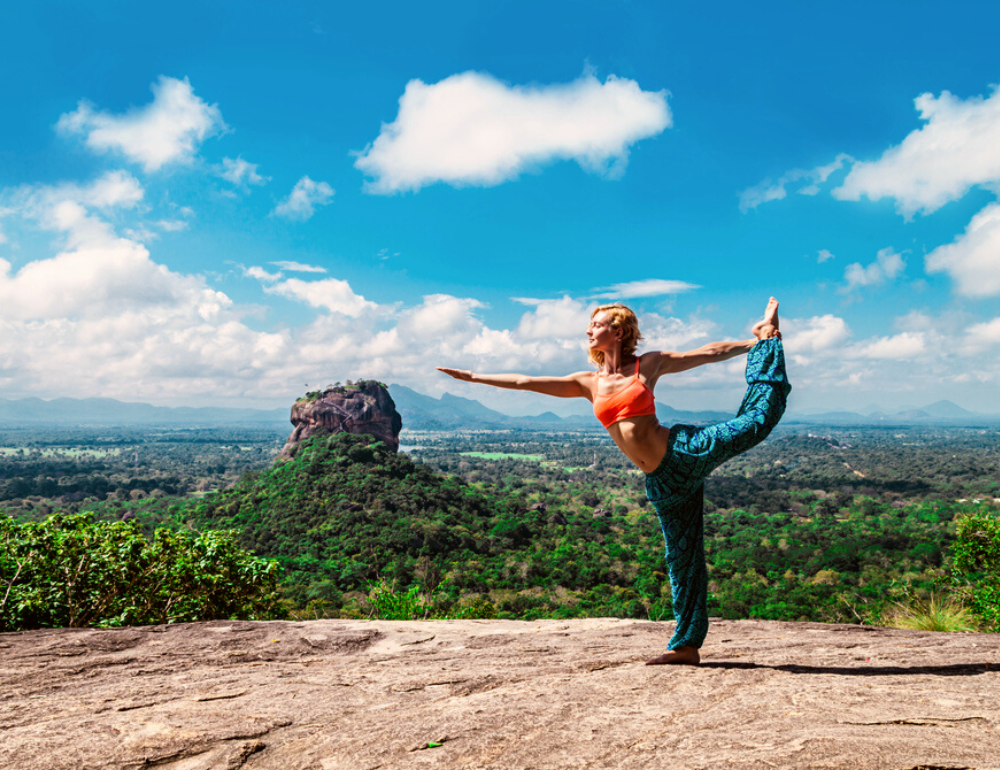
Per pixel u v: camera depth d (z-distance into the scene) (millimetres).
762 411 2619
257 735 2014
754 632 4148
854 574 47344
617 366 2805
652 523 76500
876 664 2953
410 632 4281
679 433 2637
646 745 1804
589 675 2814
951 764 1546
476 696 2447
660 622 4621
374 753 1814
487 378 3014
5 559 6293
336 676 2900
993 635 3793
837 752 1632
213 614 7816
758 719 2016
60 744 1913
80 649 3590
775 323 2885
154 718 2191
